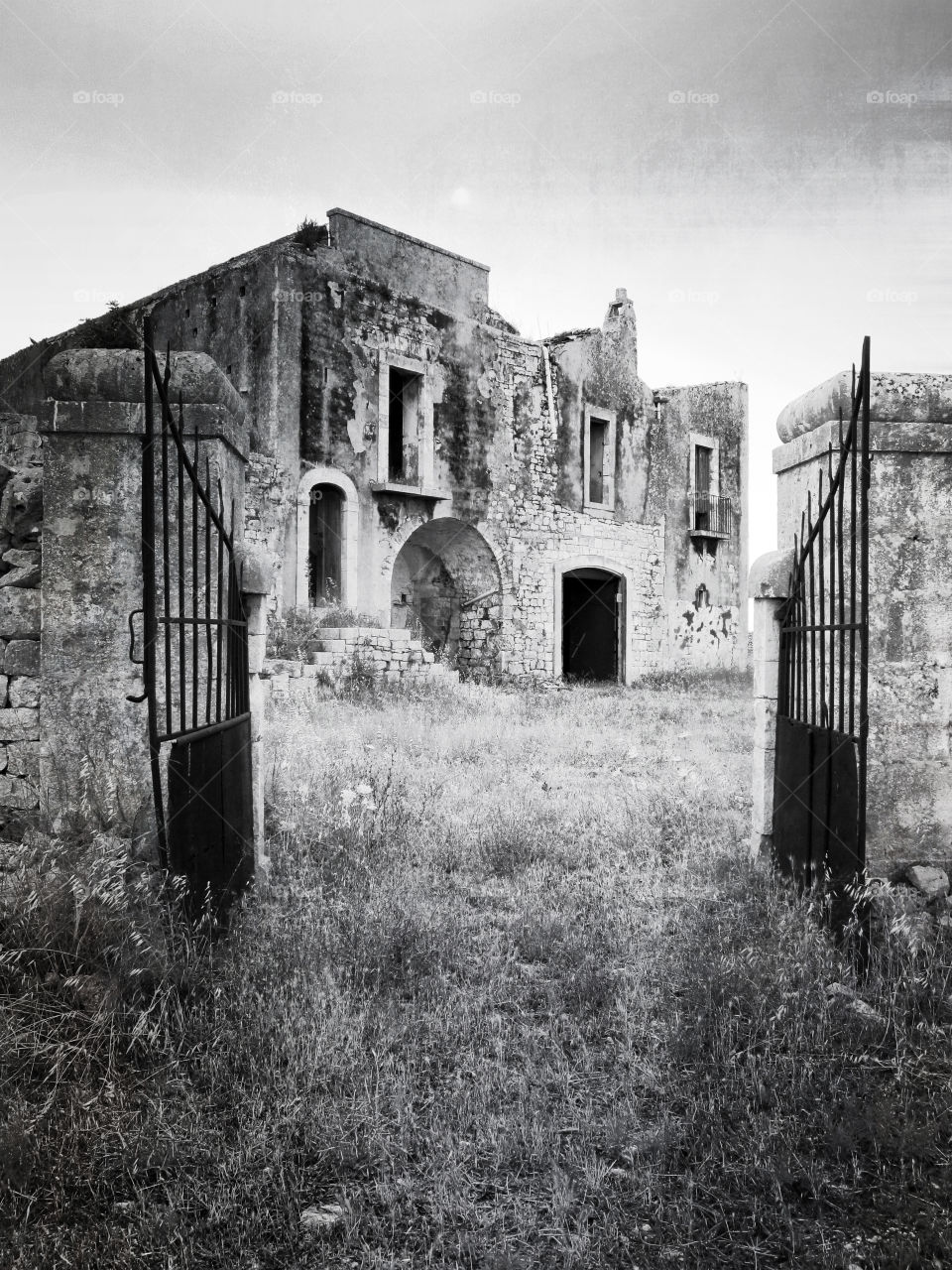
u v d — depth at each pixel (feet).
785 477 16.78
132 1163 8.07
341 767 23.35
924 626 14.60
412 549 62.54
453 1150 8.23
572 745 30.58
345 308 51.70
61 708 13.34
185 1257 6.91
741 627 80.28
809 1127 8.75
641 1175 8.00
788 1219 7.39
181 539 10.89
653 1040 10.41
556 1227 7.34
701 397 76.33
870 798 14.53
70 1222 7.41
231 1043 9.72
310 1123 8.55
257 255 51.24
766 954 12.01
